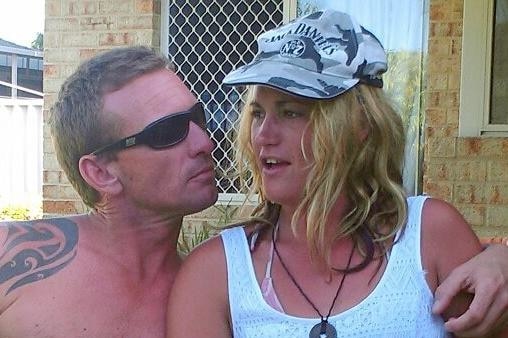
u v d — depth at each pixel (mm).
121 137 1815
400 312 1681
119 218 1866
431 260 1747
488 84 4297
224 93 4984
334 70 1723
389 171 1813
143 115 1813
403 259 1731
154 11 4930
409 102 4680
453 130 4367
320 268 1746
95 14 5012
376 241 1755
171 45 5059
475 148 4273
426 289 1713
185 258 1970
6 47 14148
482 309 1616
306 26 1778
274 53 1775
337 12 1787
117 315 1839
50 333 1787
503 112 4312
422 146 4641
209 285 1794
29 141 7453
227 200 4477
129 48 1925
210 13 5000
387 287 1703
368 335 1662
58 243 1875
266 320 1722
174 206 1858
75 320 1803
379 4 4723
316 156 1700
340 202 1776
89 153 1848
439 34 4363
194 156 1865
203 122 1932
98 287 1841
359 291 1715
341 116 1701
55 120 1900
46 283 1824
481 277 1657
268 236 1836
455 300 1704
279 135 1728
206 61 5020
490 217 4262
